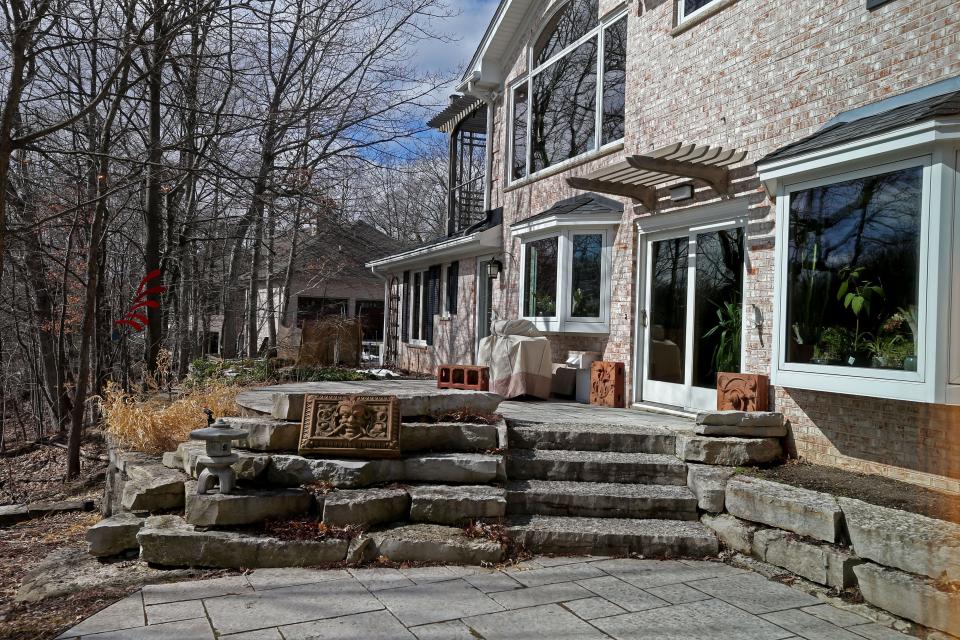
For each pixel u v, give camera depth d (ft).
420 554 15.01
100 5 33.55
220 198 55.11
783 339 17.79
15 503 26.68
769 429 19.17
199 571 14.32
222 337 62.08
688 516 17.33
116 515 16.08
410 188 104.88
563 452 19.52
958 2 15.84
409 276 59.36
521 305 33.86
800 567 14.20
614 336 28.78
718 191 22.71
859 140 15.26
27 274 42.32
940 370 13.97
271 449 17.40
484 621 11.96
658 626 11.89
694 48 24.66
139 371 41.96
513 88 40.06
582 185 25.49
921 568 12.14
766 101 21.27
